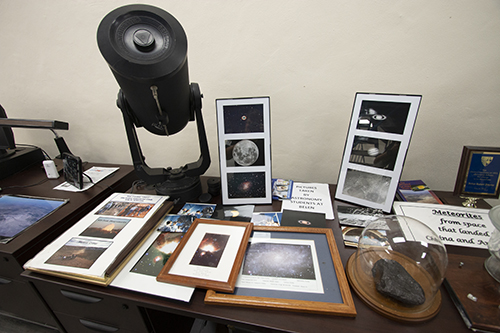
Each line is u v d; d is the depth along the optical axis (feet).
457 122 2.82
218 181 3.14
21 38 3.51
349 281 1.82
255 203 2.87
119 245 2.14
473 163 2.37
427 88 2.75
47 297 2.33
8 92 4.01
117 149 4.12
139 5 1.91
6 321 3.58
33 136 4.42
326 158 3.42
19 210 2.79
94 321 2.35
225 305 1.72
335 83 2.97
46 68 3.67
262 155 2.75
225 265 1.95
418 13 2.48
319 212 2.65
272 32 2.88
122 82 1.97
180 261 2.01
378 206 2.60
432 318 1.55
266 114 2.64
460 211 2.44
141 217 2.50
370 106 2.43
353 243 2.19
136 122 2.66
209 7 2.90
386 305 1.60
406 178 3.28
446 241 2.13
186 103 2.44
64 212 2.77
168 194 2.89
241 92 3.29
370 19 2.60
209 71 3.25
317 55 2.88
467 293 1.63
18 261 2.26
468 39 2.47
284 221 2.51
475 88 2.63
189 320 3.00
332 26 2.71
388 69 2.77
